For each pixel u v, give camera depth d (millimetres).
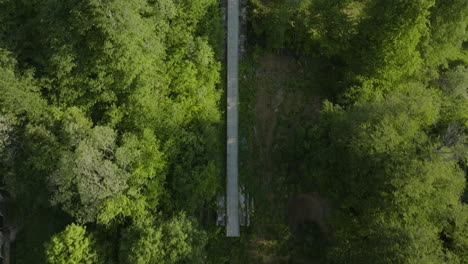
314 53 41875
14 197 34438
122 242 28984
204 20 36656
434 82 37344
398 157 27703
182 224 29812
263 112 40688
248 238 36656
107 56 30469
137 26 30141
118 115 32250
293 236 36969
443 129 34781
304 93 41344
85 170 28359
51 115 32625
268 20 39531
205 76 36656
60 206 34844
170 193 32312
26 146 32219
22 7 34219
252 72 41375
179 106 34125
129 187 29891
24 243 36188
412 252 25734
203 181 32062
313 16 38781
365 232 29734
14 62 32031
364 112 30578
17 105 31500
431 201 27750
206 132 34344
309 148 34062
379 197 28344
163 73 34875
